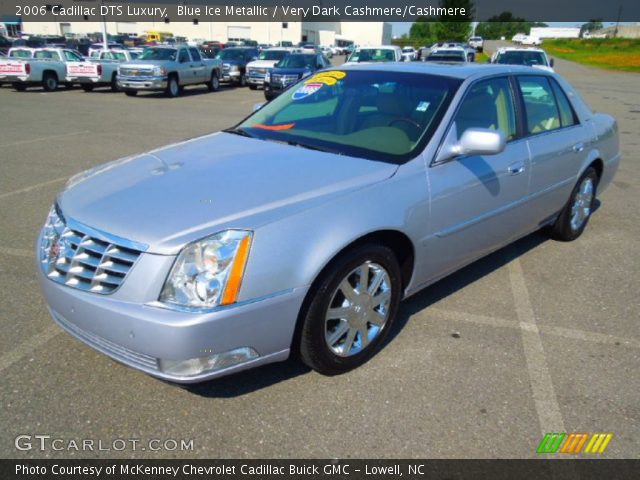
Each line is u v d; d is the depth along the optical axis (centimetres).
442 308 384
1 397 276
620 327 365
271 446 251
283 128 381
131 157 356
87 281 257
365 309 302
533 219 439
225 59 2516
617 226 573
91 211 269
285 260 253
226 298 240
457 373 308
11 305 368
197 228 246
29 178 709
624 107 1714
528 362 321
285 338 264
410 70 393
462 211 345
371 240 296
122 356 255
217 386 289
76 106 1580
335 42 8344
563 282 433
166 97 1959
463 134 329
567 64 4384
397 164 316
